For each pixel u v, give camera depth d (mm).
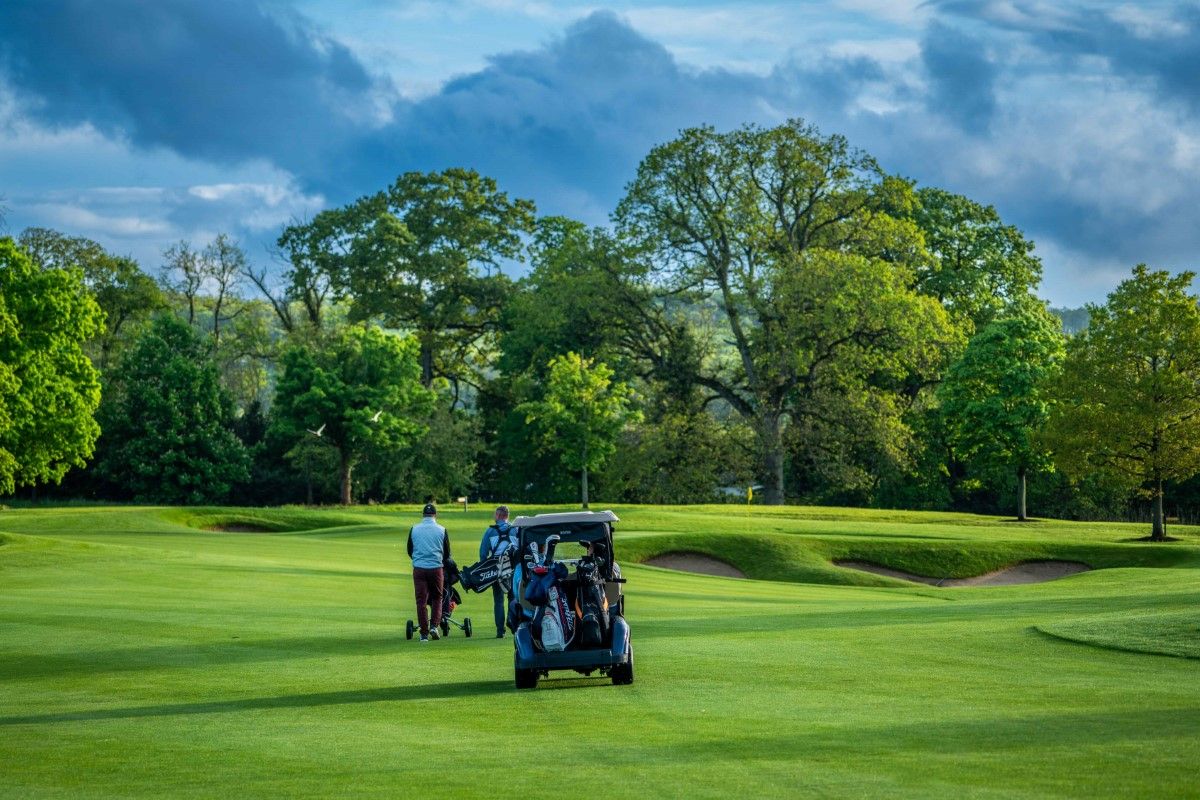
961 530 51500
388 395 77312
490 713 11281
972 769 8133
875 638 16906
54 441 59219
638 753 9102
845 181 70000
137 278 92938
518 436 81875
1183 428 49375
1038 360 62594
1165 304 50469
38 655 15688
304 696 12539
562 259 75875
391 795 7824
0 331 55469
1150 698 11352
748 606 25297
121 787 8328
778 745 9250
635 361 74125
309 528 55500
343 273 88312
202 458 82188
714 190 69625
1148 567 42000
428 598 17562
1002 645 15805
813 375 68375
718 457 69562
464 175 90688
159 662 15102
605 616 13031
